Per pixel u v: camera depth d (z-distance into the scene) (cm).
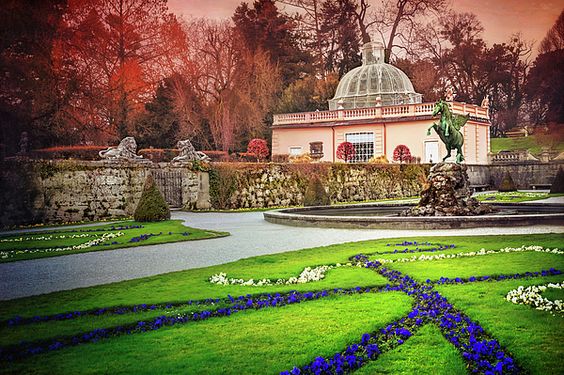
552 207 2181
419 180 4031
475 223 1600
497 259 987
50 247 1423
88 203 2430
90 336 591
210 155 4319
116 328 620
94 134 4288
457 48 6800
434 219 1614
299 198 3194
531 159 4938
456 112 4503
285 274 919
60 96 3791
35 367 498
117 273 1009
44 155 3259
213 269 991
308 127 4997
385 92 5119
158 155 3816
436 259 1018
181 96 5009
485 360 481
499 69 6712
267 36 6322
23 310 711
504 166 4859
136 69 4841
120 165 2559
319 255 1125
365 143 4759
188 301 738
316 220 1817
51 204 2309
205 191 2939
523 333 551
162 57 5209
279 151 5184
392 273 888
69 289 861
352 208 2431
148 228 1861
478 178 4641
